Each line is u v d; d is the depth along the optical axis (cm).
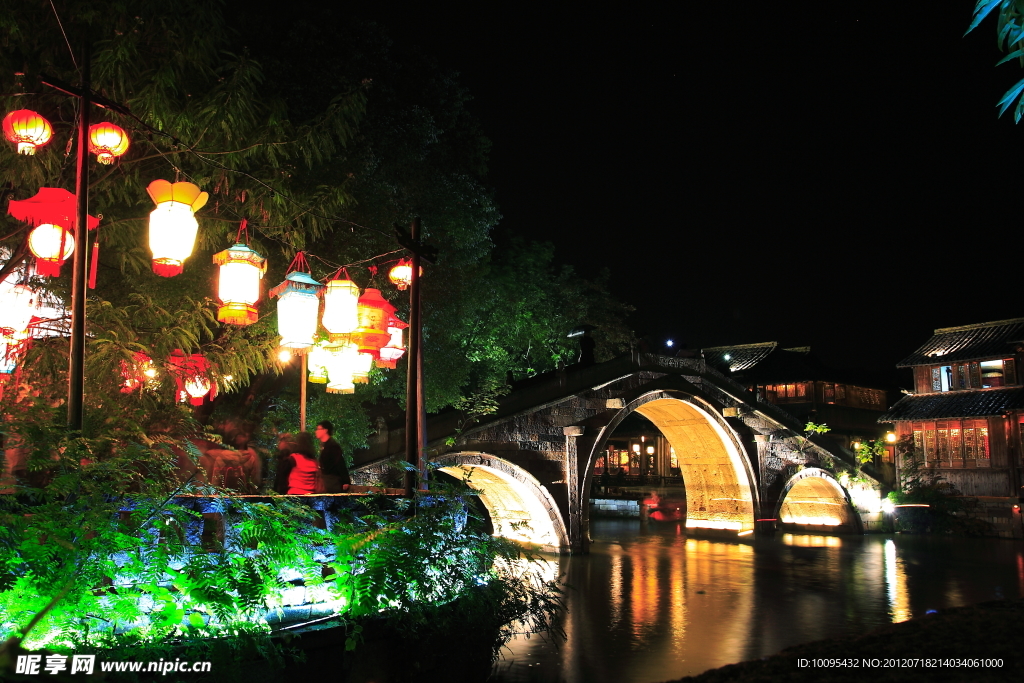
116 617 490
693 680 775
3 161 922
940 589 1683
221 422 1352
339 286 868
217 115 976
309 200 1128
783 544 2664
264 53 1648
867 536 3061
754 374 4384
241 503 575
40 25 916
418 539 627
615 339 3447
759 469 2852
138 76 955
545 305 3175
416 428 788
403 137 1822
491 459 1983
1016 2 440
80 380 586
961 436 3359
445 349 2020
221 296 760
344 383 1043
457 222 1958
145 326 1031
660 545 2575
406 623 613
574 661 1009
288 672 538
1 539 452
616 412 2355
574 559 2109
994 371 3388
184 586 508
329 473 840
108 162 769
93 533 502
